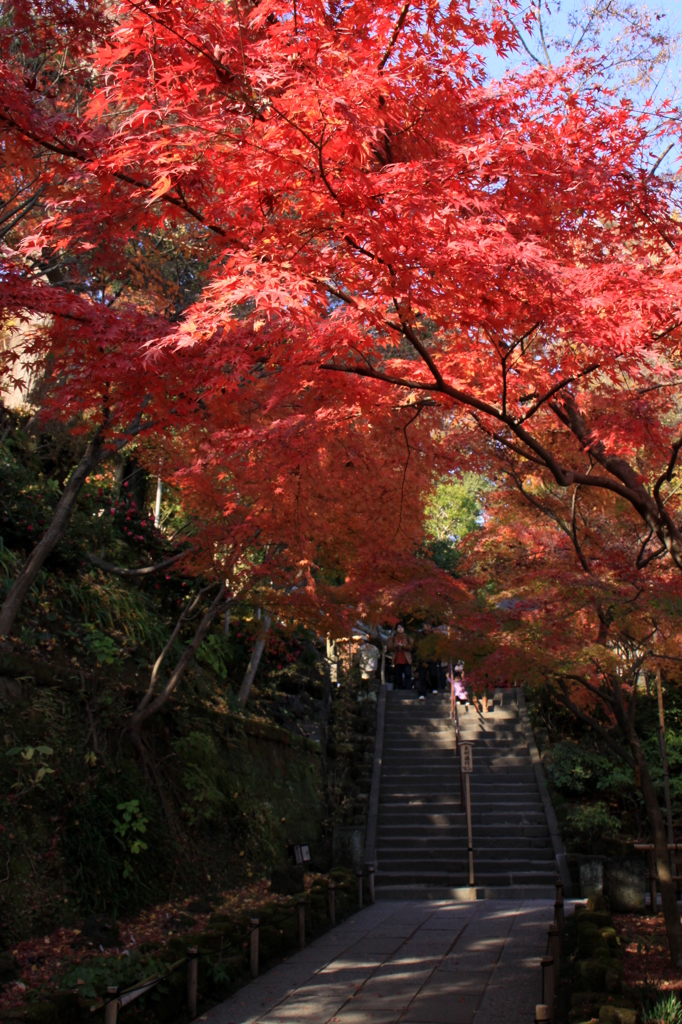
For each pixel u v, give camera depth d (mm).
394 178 4105
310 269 4418
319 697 18656
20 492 11078
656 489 5926
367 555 7770
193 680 12578
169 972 5945
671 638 7535
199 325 4039
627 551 8250
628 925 9062
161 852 9133
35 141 4605
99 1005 5250
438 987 6852
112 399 4953
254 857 11516
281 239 4445
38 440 12992
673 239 5688
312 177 4102
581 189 5160
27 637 9250
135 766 9398
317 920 9469
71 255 7129
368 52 4273
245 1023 5984
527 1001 6359
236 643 15805
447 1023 5875
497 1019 5934
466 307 4742
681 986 6055
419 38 4945
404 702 18984
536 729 17141
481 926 9531
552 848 13562
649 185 5453
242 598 9742
